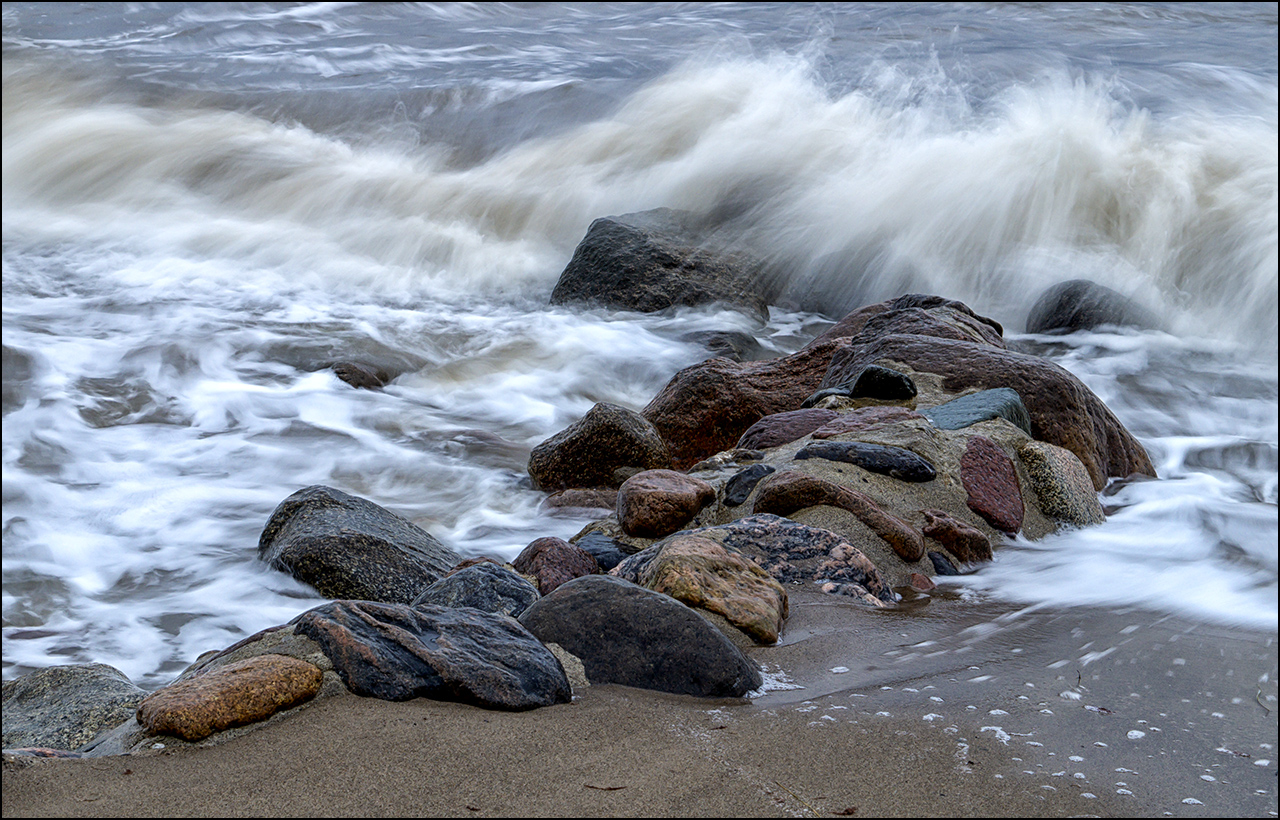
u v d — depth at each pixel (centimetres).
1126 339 1114
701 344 1083
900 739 278
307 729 272
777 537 446
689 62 1870
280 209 1576
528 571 449
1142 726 291
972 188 1364
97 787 240
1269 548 510
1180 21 2584
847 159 1470
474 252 1430
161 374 979
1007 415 613
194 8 3050
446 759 257
